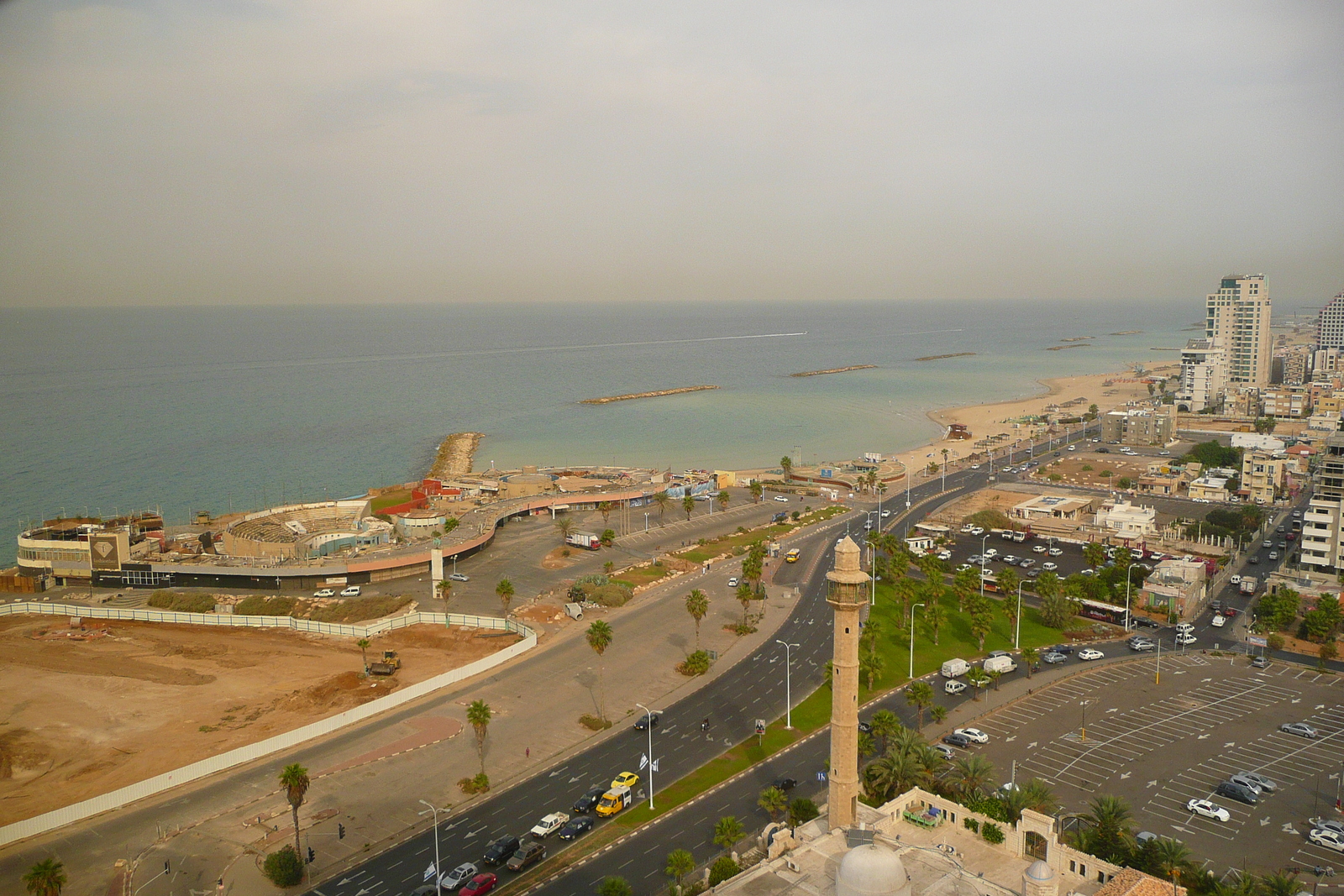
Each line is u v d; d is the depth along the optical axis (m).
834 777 117.75
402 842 120.12
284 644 197.25
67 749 147.75
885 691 168.25
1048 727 150.25
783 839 110.19
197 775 138.12
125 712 162.00
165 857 116.50
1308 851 112.81
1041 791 116.38
